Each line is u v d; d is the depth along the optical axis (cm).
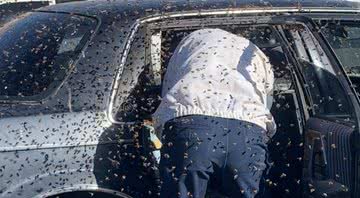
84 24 333
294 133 322
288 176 320
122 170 301
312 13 355
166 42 334
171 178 274
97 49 318
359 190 283
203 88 283
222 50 300
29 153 293
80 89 309
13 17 452
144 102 315
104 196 304
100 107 306
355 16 361
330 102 318
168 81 301
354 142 284
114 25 327
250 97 287
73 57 318
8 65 326
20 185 291
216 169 279
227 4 350
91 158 298
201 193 276
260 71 303
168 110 282
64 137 297
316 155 302
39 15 371
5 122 296
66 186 295
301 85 324
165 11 338
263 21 340
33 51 329
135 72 318
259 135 283
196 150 271
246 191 278
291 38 339
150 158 303
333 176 293
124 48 320
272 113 328
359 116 293
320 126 303
